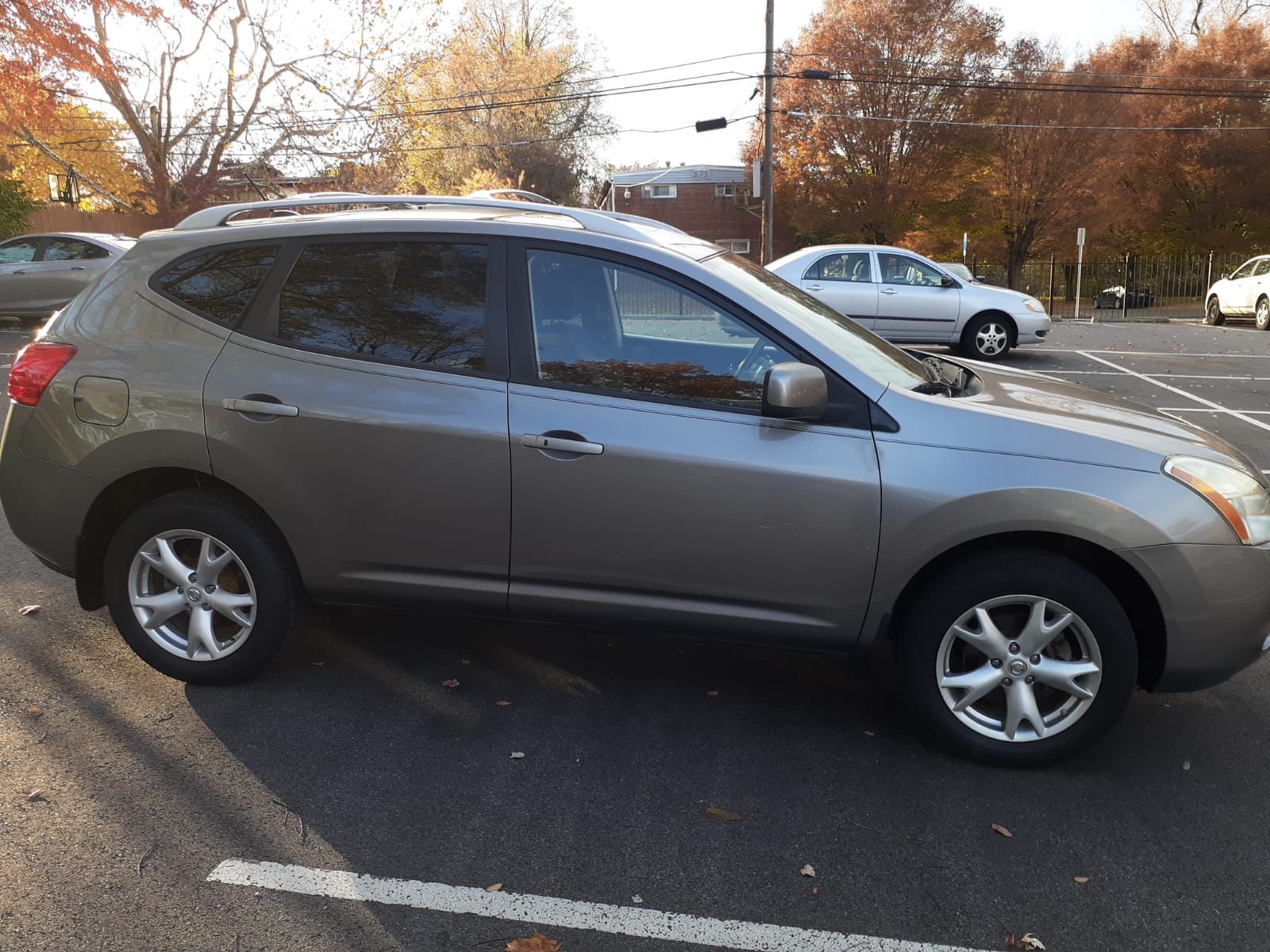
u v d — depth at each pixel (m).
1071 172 38.41
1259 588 3.20
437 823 2.99
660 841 2.93
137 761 3.28
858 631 3.37
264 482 3.54
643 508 3.35
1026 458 3.20
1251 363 14.78
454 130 45.28
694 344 3.40
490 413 3.41
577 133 53.34
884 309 14.48
